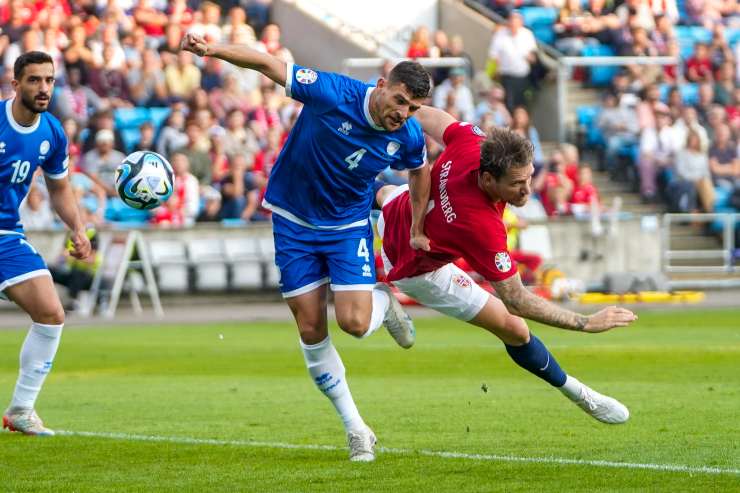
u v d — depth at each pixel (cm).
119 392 1895
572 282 3853
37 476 1199
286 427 1519
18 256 1445
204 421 1575
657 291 3962
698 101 4912
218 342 2753
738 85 5088
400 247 1383
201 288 3909
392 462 1255
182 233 3897
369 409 1659
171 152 4053
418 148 1285
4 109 1417
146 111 4266
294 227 1300
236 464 1255
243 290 3994
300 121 1273
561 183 4294
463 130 1341
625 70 5012
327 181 1272
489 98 4494
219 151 4084
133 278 3688
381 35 5103
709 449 1315
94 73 4228
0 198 1434
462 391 1850
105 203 3947
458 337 2828
